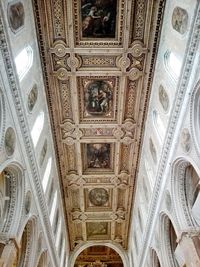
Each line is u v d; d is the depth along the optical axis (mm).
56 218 21984
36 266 16719
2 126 10531
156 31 14227
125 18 13875
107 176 22719
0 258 11547
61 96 17250
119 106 17984
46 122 17234
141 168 21000
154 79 15906
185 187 14195
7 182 13445
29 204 14727
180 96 12266
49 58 15266
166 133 14094
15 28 11273
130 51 15219
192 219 13297
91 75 16406
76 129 19156
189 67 11219
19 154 12719
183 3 11422
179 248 13406
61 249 24375
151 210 17984
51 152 19109
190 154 11852
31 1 12680
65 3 13234
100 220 26938
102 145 20906
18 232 12906
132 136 19750
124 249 29422
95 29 14609
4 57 10320
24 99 12695
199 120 11375
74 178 22609
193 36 10625
